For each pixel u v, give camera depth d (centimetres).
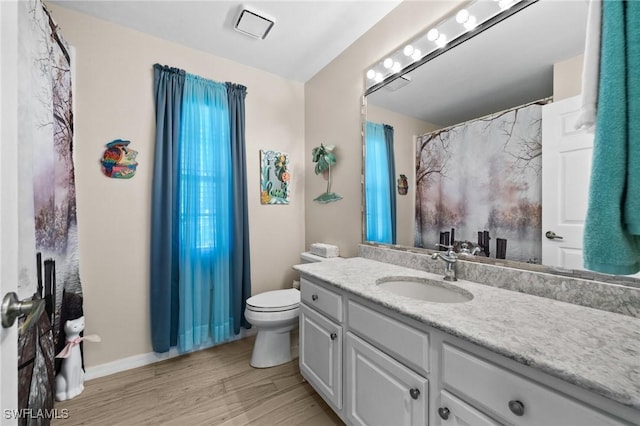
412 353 90
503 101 113
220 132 215
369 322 109
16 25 52
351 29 188
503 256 113
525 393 62
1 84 47
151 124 191
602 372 53
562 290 95
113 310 179
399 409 94
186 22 180
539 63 102
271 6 167
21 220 79
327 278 133
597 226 52
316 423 135
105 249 176
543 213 100
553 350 62
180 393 157
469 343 74
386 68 172
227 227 219
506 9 113
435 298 126
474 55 125
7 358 47
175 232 195
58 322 143
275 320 178
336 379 128
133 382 167
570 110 94
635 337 68
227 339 222
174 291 195
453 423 76
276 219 249
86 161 170
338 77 218
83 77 168
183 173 199
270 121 246
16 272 51
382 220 176
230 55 218
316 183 247
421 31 151
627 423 49
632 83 48
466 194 127
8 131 49
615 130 49
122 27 182
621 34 49
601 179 51
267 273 244
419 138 150
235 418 138
